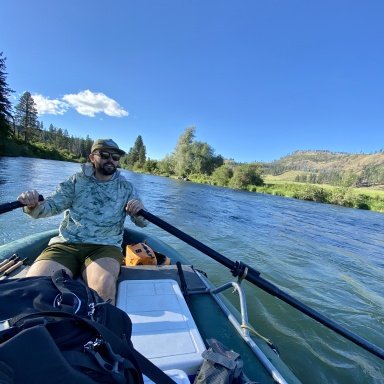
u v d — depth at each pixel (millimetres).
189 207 12078
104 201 2416
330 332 3287
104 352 836
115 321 1092
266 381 1550
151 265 2514
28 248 3018
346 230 11531
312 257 6531
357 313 3908
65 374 684
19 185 11625
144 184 21422
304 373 2646
